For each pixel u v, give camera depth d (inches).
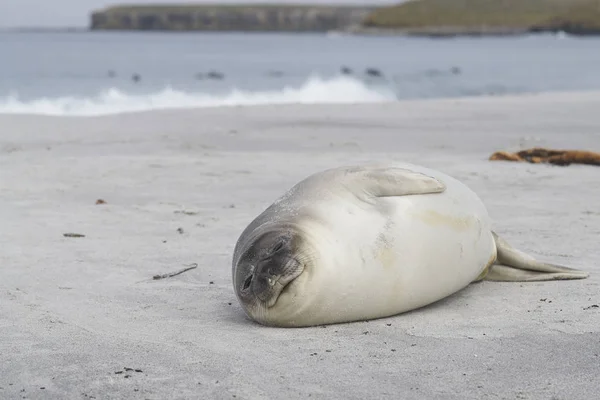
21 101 1057.5
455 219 221.3
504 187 414.6
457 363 174.1
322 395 157.2
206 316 215.6
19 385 164.1
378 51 3789.4
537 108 810.8
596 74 1892.2
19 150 557.9
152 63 2379.4
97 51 3440.0
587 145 573.3
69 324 206.8
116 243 304.2
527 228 322.0
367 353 182.2
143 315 216.2
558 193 398.6
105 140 607.2
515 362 173.6
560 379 162.9
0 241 307.4
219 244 301.7
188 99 1125.7
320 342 191.0
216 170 476.1
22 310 220.1
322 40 6747.1
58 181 445.4
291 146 576.1
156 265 271.9
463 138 608.7
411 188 214.4
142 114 769.6
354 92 1277.1
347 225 203.9
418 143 585.0
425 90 1407.5
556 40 7190.0
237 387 161.6
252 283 200.5
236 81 1530.5
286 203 216.7
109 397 157.4
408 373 168.6
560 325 199.0
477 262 230.1
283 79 1593.3
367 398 155.4
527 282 244.2
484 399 153.9
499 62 2610.7
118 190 419.8
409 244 207.8
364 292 202.1
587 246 291.0
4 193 409.7
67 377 167.9
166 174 464.4
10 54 2923.2
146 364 175.6
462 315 212.1
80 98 1111.6
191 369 172.2
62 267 268.5
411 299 211.5
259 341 192.2
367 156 525.7
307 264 195.6
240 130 653.9
